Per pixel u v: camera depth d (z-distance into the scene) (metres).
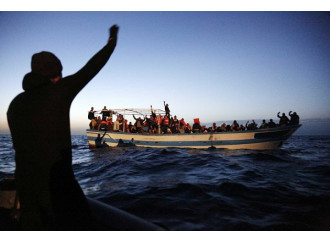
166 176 6.36
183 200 4.10
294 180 5.96
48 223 1.13
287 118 14.19
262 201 4.14
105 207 1.80
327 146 22.48
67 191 1.15
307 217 3.39
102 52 1.19
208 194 4.47
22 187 1.12
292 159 10.40
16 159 1.13
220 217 3.36
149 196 4.34
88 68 1.15
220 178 5.91
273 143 13.45
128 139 15.27
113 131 15.81
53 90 1.11
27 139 1.08
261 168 7.74
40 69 1.16
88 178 6.81
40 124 1.07
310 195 4.51
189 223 3.14
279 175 6.63
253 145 13.38
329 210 3.68
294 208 3.79
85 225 1.22
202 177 6.10
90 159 11.41
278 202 4.10
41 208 1.12
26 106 1.08
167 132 15.36
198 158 9.52
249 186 5.11
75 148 21.50
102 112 16.34
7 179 1.98
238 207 3.79
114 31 1.28
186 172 6.88
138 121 16.28
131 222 1.64
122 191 4.75
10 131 1.13
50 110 1.08
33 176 1.10
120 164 8.77
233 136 13.36
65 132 1.15
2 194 1.85
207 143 13.66
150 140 14.74
